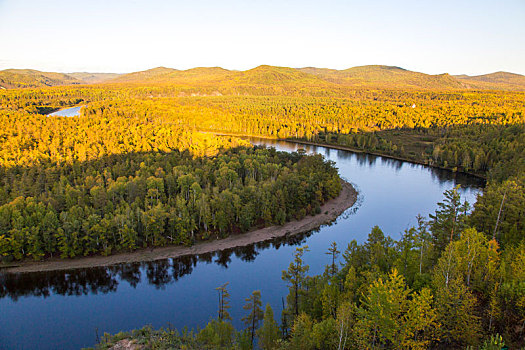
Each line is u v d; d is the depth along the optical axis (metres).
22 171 127.12
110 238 92.75
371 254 63.78
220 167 140.75
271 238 102.88
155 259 90.50
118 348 46.22
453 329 43.75
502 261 52.16
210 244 98.06
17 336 63.12
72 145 165.00
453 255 51.50
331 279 61.28
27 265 86.25
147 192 114.06
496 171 145.12
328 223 114.12
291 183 122.56
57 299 75.12
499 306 45.06
